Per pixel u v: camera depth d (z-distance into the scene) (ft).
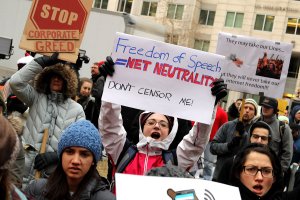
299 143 31.01
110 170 16.31
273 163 12.41
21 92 16.96
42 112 17.20
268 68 22.85
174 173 10.42
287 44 22.67
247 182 12.33
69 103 17.66
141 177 9.80
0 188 6.32
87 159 10.82
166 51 13.67
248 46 22.90
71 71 17.58
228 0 151.33
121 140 13.79
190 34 151.23
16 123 15.25
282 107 62.08
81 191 10.68
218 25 151.84
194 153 13.80
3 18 60.34
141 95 13.60
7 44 42.52
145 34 55.26
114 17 54.44
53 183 10.76
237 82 23.00
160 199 9.73
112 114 13.58
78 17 17.80
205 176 25.50
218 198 10.02
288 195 15.79
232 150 22.30
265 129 19.29
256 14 149.79
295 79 150.71
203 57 13.69
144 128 13.85
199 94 13.70
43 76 17.35
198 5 153.38
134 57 13.58
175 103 13.64
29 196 10.85
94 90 25.67
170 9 152.87
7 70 59.26
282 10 147.33
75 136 10.78
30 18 17.65
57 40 17.72
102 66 13.46
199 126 13.66
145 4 154.51
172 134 13.80
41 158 14.78
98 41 55.06
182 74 13.69
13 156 6.24
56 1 17.70
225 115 28.22
